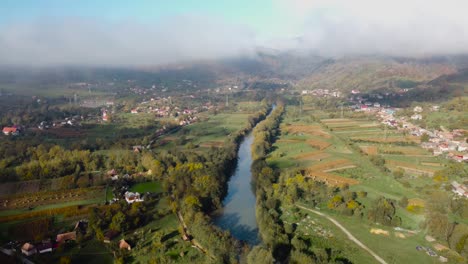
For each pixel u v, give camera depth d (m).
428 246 131.38
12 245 129.75
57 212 156.75
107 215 146.50
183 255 124.69
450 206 155.75
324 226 148.75
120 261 118.00
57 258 123.00
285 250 130.88
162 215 157.75
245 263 122.50
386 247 131.12
